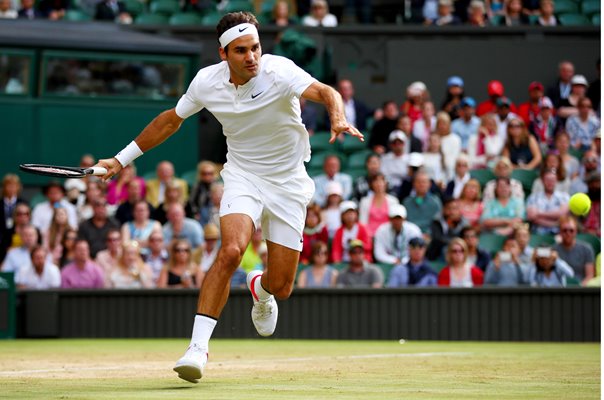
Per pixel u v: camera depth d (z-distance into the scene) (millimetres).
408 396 9844
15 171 32344
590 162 28562
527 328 22484
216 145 33562
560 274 23797
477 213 27359
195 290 23484
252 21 11078
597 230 27281
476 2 35156
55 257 26141
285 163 11586
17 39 31812
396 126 30469
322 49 34312
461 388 10867
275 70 11211
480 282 23703
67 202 28562
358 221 25922
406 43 34594
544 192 27750
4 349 19484
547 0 35625
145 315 23672
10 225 27734
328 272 23859
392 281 23719
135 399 9430
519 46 34562
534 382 11711
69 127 32688
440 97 34625
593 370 13703
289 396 9758
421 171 27562
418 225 27156
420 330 22781
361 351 18703
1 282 23500
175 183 28734
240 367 14312
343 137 31641
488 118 30312
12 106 32312
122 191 28953
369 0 35844
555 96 32250
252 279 12641
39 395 9945
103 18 35094
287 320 23188
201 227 27141
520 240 24422
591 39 34469
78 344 21344
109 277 24750
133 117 33125
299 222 11797
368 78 34500
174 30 34281
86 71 32750
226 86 11375
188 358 10586
